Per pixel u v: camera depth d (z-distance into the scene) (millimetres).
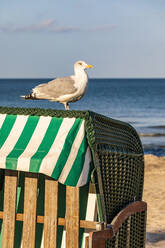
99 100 42781
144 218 4375
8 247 3977
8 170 3957
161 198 7395
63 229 4145
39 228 4199
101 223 3805
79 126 3809
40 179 4238
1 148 3812
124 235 4125
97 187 3840
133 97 47594
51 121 3887
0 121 4016
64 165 3664
